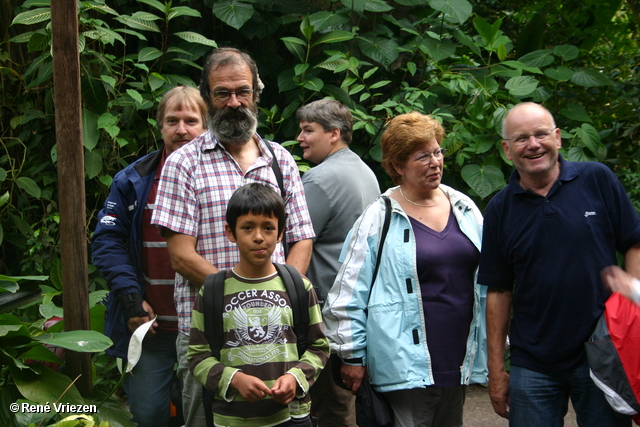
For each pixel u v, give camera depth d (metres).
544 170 2.54
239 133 2.63
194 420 2.66
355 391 2.77
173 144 3.16
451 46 5.30
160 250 3.06
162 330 3.06
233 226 2.33
